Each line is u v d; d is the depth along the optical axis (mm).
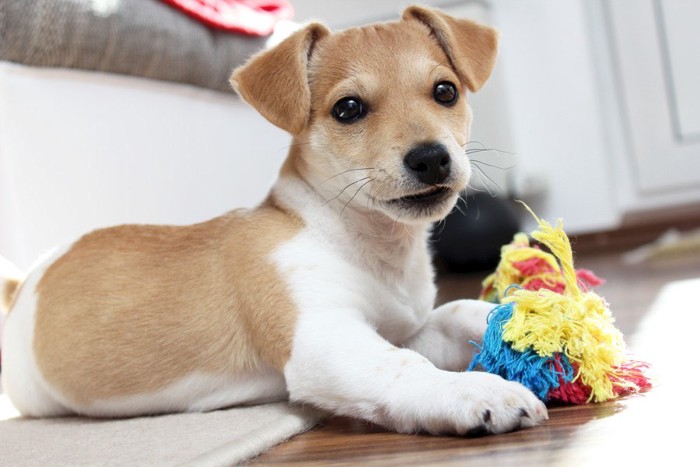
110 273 592
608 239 1465
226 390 575
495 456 450
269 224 578
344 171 566
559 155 1354
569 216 1357
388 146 545
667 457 426
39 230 694
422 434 493
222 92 855
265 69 584
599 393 505
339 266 561
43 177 698
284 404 568
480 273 1212
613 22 1339
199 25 817
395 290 583
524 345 512
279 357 546
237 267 568
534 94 1354
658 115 1340
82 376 582
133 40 740
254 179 903
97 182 730
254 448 491
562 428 473
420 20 608
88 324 583
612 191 1351
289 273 554
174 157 800
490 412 472
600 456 436
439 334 604
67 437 550
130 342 575
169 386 574
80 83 722
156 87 784
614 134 1369
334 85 572
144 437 528
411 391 492
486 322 560
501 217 1196
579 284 567
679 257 1096
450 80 583
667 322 672
